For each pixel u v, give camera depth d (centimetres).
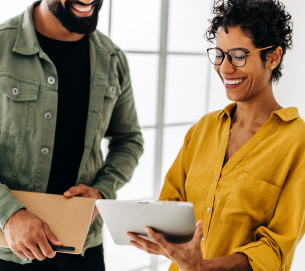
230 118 115
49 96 129
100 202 86
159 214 84
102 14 214
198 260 89
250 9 97
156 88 253
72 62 136
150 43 243
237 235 103
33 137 128
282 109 104
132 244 99
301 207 96
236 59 100
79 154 139
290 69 262
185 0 262
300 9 251
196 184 115
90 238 142
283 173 99
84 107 138
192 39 273
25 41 128
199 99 291
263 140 104
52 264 134
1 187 118
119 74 156
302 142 98
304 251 249
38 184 130
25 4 180
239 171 104
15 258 128
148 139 258
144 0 233
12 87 124
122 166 153
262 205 101
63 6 120
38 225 111
